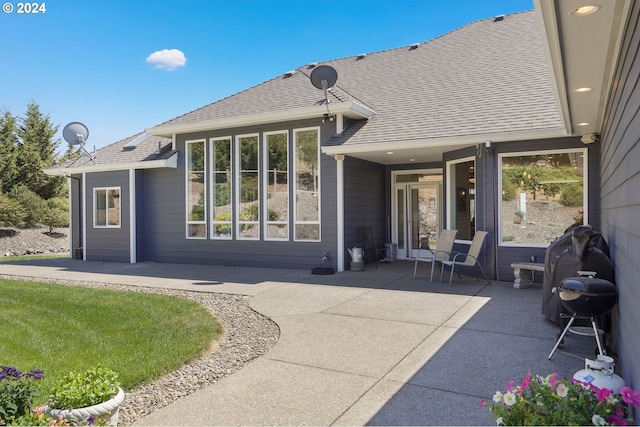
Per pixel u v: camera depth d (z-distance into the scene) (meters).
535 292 6.71
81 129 12.76
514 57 9.96
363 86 11.21
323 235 9.39
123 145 13.41
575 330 4.08
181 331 4.86
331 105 9.01
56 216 18.66
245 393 3.20
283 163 9.88
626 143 3.08
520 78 9.06
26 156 23.20
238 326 5.11
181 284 7.95
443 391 3.15
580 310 3.49
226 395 3.17
